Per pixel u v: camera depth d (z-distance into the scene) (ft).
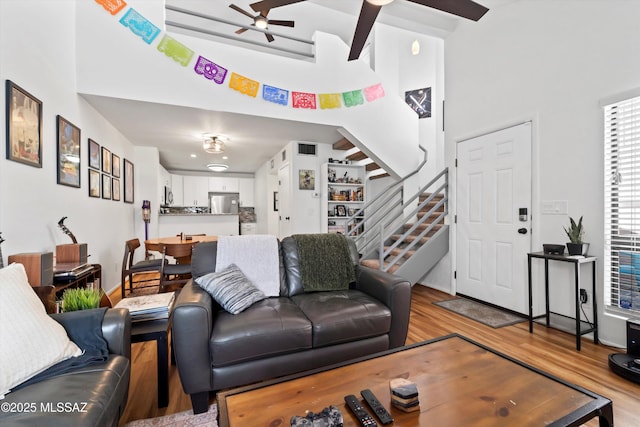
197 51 10.66
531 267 8.90
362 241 16.87
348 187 17.46
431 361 4.29
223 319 5.57
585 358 6.82
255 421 3.07
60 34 8.46
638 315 7.02
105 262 12.00
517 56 9.65
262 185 24.93
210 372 5.08
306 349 5.73
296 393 3.55
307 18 15.20
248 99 11.50
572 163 8.23
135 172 17.28
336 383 3.75
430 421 3.07
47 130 7.77
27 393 3.32
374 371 4.02
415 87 17.37
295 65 12.32
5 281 3.96
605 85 7.52
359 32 8.00
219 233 19.76
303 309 6.30
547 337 8.00
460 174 11.91
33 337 3.73
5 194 6.13
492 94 10.51
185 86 10.50
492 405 3.33
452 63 12.23
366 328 6.12
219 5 13.98
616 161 7.37
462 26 11.71
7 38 6.25
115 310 4.74
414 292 12.77
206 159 21.74
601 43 7.59
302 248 8.09
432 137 16.96
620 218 7.31
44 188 7.61
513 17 9.77
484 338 7.97
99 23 9.52
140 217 17.34
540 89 9.00
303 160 16.62
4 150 6.11
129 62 9.82
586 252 7.76
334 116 13.06
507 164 10.00
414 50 16.12
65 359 3.96
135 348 7.50
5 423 2.83
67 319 4.44
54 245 8.03
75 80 9.25
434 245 12.24
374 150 13.84
